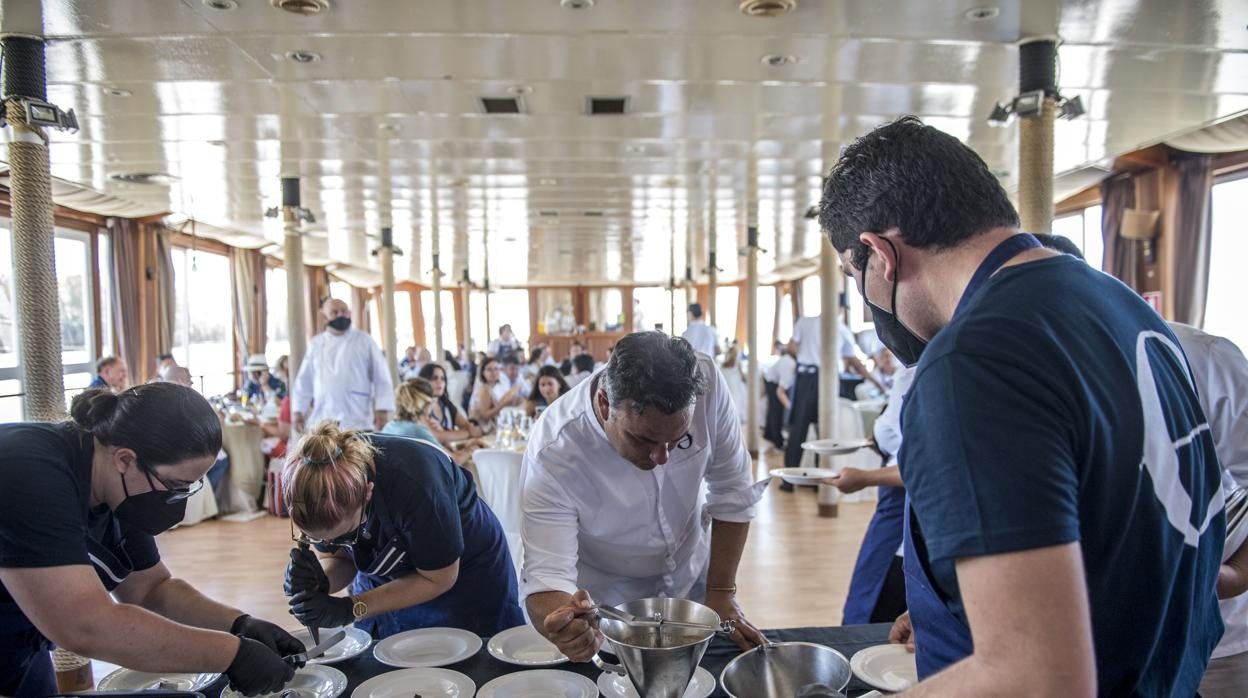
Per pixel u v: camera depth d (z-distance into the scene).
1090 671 0.61
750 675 1.32
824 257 5.49
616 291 21.52
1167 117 4.58
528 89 3.88
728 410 1.74
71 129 2.95
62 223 7.45
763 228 9.71
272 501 5.61
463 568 1.92
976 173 0.80
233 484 5.64
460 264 14.70
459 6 2.84
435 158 5.47
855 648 1.58
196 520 5.37
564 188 6.78
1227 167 5.82
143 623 1.20
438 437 4.96
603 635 1.27
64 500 1.19
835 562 4.44
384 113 4.27
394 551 1.68
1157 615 0.74
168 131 4.60
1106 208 6.88
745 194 7.21
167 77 3.57
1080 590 0.63
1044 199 3.21
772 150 5.36
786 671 1.33
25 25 2.91
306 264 13.86
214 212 8.02
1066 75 3.77
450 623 1.92
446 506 1.69
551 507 1.62
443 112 4.27
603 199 7.41
